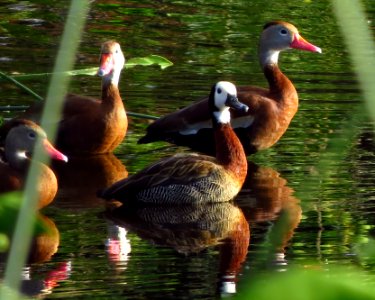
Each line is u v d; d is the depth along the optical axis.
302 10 23.78
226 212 12.30
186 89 17.61
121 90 17.48
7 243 2.71
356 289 1.95
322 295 1.92
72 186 13.22
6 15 22.61
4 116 15.96
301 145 15.06
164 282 9.23
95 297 8.70
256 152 15.09
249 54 20.02
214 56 19.80
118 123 15.00
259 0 23.61
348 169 13.73
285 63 19.59
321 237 10.80
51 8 23.39
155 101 16.94
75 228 11.28
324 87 17.86
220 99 13.48
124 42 20.73
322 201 12.38
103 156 14.97
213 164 12.94
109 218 11.78
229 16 22.92
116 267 9.73
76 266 9.77
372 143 14.83
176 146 15.55
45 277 9.37
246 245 10.69
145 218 11.96
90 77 18.48
